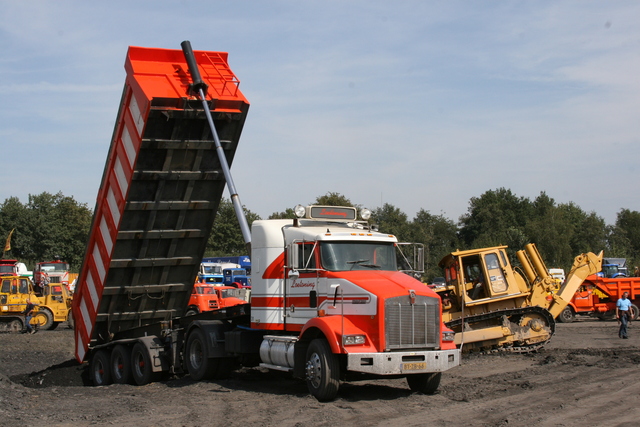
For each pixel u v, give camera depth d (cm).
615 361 1526
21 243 8469
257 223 1273
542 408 942
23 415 966
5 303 3198
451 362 1047
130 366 1454
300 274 1159
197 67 1194
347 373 1115
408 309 1024
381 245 1178
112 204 1307
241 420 896
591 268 1995
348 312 1053
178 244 1395
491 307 1925
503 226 9794
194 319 1430
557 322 3125
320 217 1265
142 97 1141
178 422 896
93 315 1473
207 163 1289
